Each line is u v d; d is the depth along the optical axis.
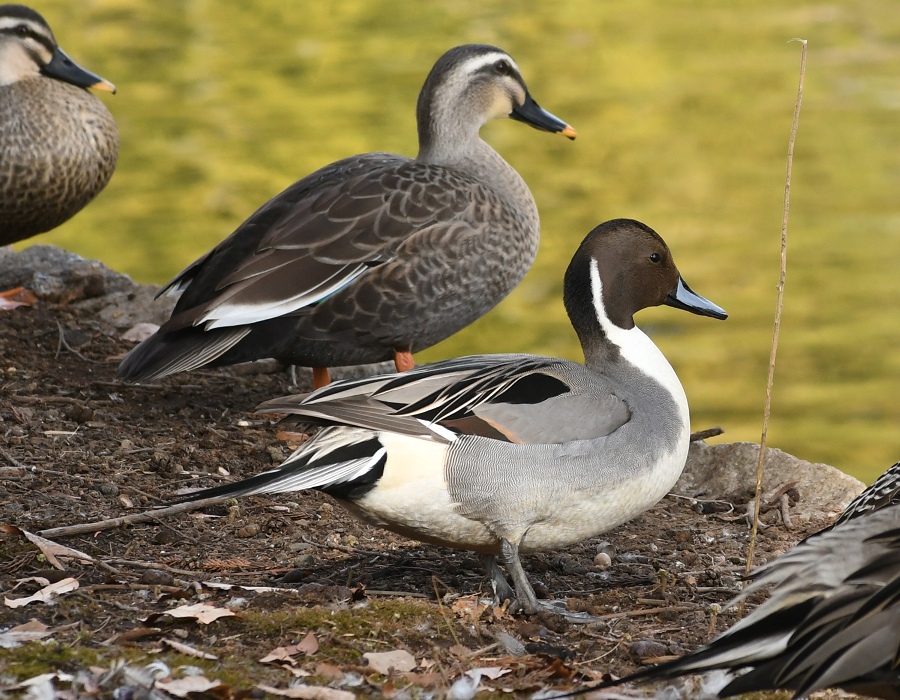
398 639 7.30
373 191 11.26
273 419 11.73
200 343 10.91
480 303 11.62
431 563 9.01
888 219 25.97
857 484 10.56
